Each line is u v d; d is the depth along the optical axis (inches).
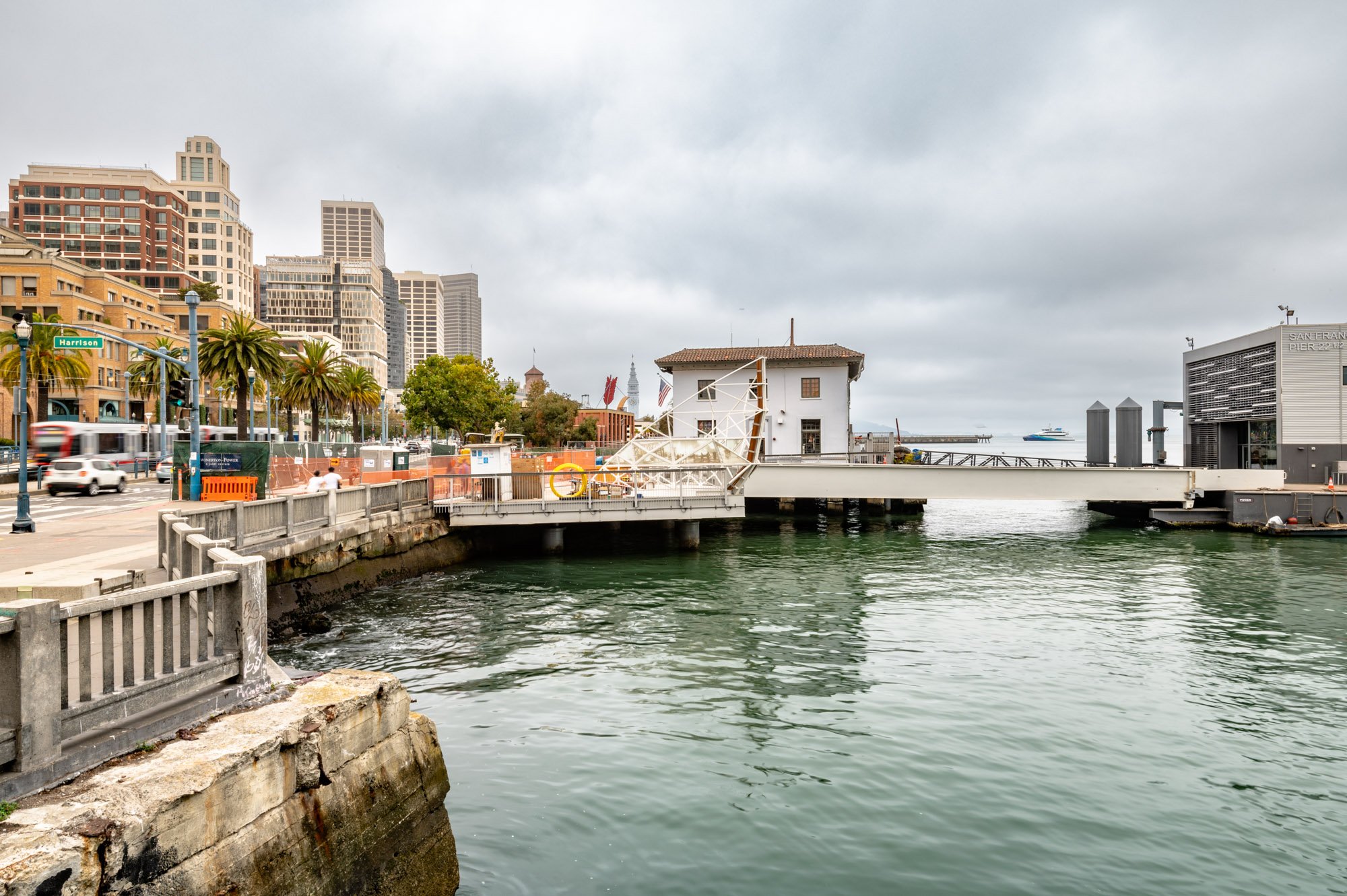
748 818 321.7
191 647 229.6
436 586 879.1
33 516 1000.2
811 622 698.8
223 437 2321.6
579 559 1094.4
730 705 469.1
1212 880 277.7
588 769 371.9
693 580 926.4
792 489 1427.2
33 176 5022.1
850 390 2289.6
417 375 2918.3
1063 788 352.2
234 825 199.3
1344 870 285.4
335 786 234.8
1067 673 539.8
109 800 173.5
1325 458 1523.1
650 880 275.3
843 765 376.5
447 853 275.0
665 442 1378.0
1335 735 421.4
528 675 531.2
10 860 149.1
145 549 652.7
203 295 4379.9
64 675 187.2
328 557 757.9
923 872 280.8
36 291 3095.5
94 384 3002.0
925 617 724.7
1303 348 1536.7
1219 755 392.5
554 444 3233.3
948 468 1443.2
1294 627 685.3
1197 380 1963.6
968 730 425.4
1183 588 880.9
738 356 1918.1
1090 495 1464.1
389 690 266.4
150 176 5344.5
